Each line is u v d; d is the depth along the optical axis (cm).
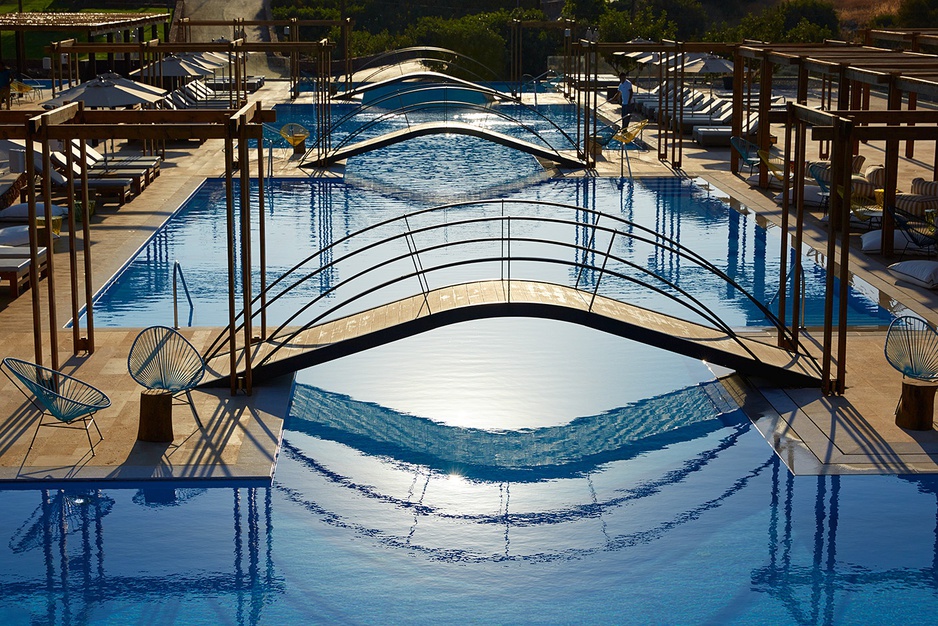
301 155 2670
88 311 1161
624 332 1104
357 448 998
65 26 2692
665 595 739
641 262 1684
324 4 5912
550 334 1371
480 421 1077
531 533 836
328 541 816
